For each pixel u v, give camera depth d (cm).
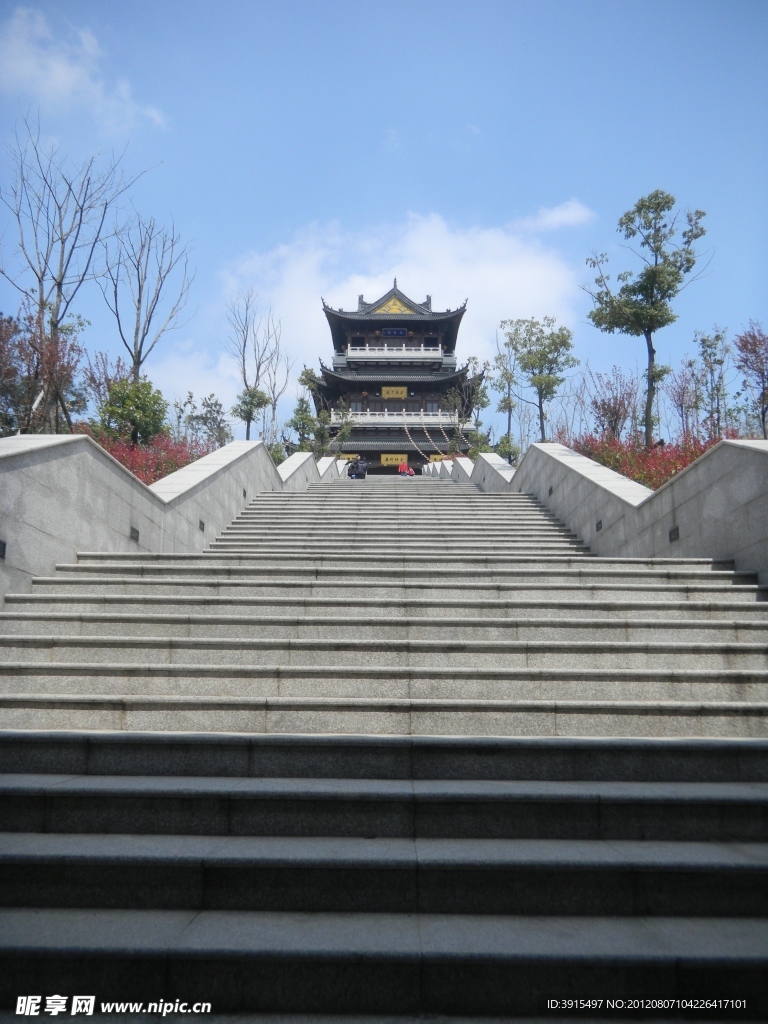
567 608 646
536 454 1495
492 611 652
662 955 289
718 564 746
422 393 6419
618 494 1017
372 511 1359
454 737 434
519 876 332
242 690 514
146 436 1872
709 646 546
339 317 6444
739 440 748
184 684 516
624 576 736
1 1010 287
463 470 2472
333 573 754
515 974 289
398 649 555
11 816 378
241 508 1387
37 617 605
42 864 335
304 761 424
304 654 558
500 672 509
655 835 371
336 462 3052
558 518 1284
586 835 372
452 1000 288
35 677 517
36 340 1797
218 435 3172
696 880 331
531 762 421
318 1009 289
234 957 292
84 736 427
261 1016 287
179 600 652
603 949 294
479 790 385
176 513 1038
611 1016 285
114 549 852
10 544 656
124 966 292
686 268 1998
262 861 334
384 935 306
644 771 418
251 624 607
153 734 429
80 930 309
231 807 377
